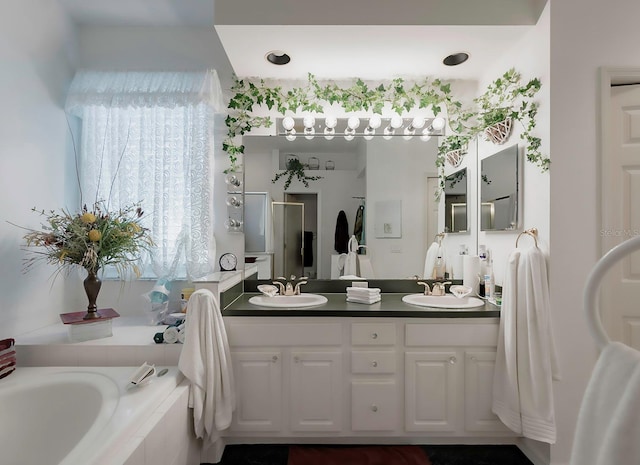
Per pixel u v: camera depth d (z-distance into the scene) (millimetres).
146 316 2359
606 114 1709
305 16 1852
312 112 2488
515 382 1768
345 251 2527
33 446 1441
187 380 1662
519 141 1982
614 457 552
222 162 2477
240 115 2461
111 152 2277
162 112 2295
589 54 1723
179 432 1506
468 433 1925
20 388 1480
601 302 1731
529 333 1731
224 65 2451
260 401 1901
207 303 1698
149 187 2293
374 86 2492
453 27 1871
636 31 1725
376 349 1921
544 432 1674
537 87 1815
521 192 1974
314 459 1841
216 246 2467
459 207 2551
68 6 2211
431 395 1911
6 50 1821
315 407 1910
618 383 603
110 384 1490
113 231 1929
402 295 2449
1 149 1793
